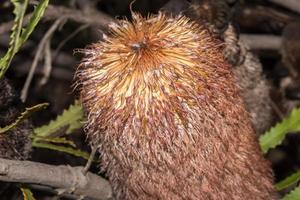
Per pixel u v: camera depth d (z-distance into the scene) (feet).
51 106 3.05
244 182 1.52
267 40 2.82
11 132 1.72
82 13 2.65
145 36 1.45
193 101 1.44
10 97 1.75
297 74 2.76
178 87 1.43
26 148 1.76
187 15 1.86
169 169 1.47
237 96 1.52
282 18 2.95
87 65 1.47
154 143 1.44
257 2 3.05
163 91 1.43
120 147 1.47
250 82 2.19
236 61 2.06
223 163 1.48
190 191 1.48
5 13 2.93
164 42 1.45
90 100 1.47
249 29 2.97
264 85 2.26
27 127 1.77
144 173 1.48
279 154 3.06
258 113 2.27
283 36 2.81
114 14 3.34
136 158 1.46
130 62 1.43
